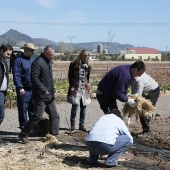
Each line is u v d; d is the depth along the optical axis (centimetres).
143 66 777
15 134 952
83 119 998
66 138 913
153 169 721
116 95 798
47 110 877
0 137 913
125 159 769
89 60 979
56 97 1595
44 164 716
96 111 1338
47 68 845
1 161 724
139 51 10538
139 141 931
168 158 804
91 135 690
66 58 7175
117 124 696
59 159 745
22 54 924
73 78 976
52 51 846
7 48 838
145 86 925
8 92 1502
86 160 741
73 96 971
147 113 823
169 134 1007
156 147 890
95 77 2862
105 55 8706
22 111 916
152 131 1034
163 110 1412
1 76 837
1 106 845
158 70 3969
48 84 850
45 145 836
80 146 846
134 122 1128
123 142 696
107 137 681
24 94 912
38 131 922
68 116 1225
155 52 10606
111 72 813
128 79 790
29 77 917
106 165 704
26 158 745
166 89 2191
